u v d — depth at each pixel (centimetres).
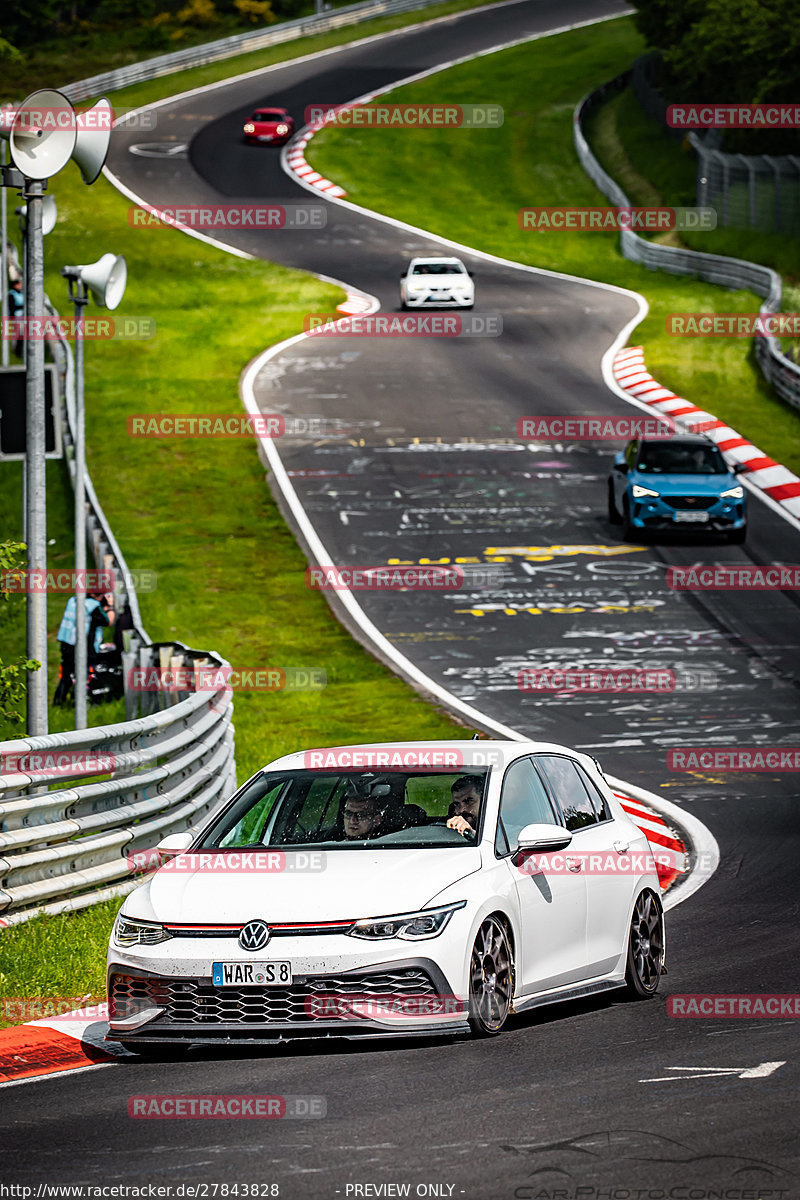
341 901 2888
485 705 7581
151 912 2961
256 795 3319
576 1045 2927
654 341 16550
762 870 4888
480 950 2959
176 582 9769
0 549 4500
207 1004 2862
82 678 5891
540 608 9306
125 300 17775
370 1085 2644
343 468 12375
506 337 16800
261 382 14900
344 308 17975
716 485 10462
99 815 4303
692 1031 3038
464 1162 2205
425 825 3186
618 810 3603
